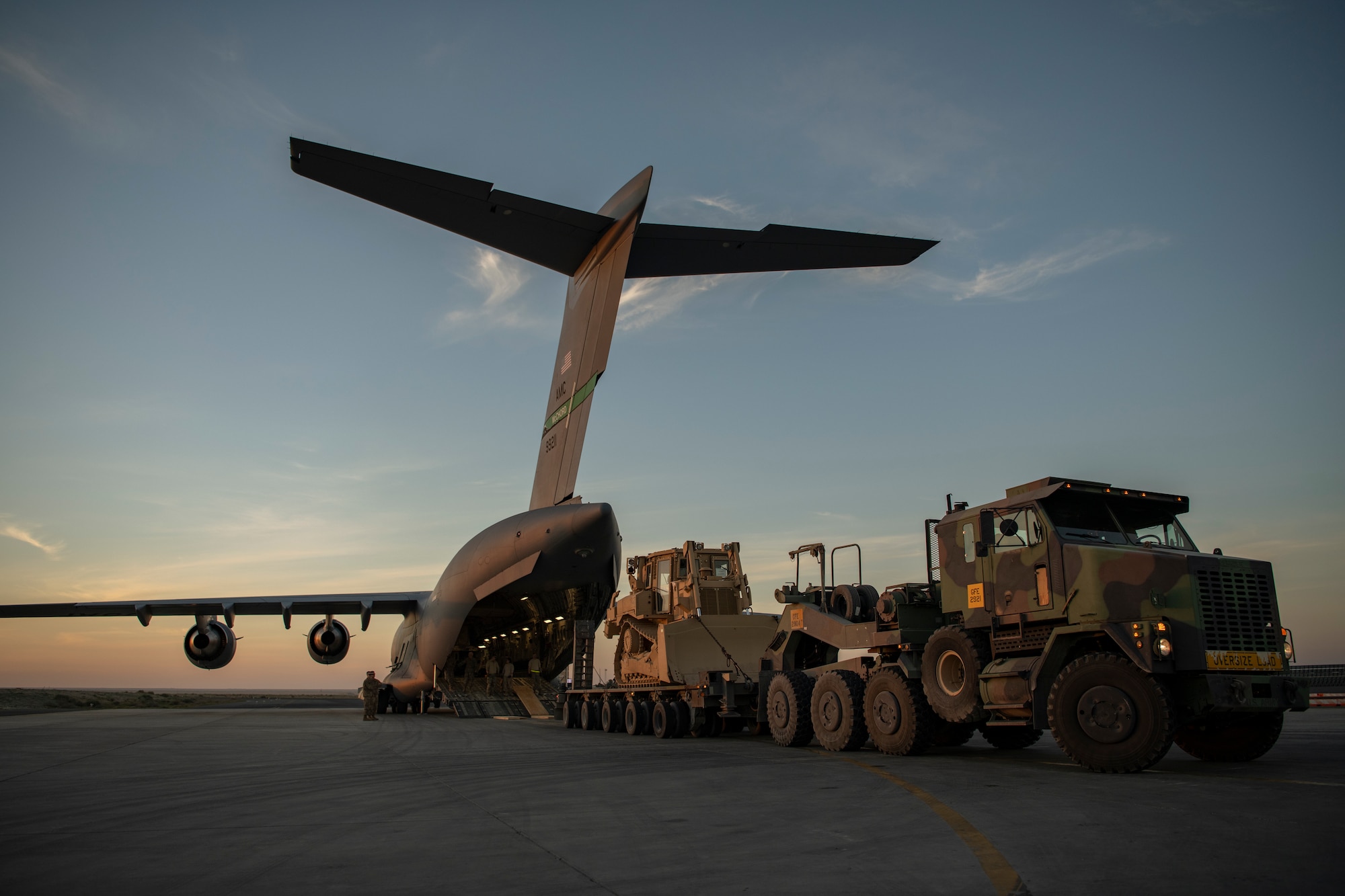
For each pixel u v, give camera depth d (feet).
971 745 48.01
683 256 57.21
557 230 58.54
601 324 59.72
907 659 40.81
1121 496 35.50
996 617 36.47
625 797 27.25
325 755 43.47
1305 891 14.58
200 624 100.53
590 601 83.82
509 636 101.55
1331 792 25.58
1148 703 29.94
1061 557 33.99
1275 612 32.19
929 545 41.78
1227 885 15.02
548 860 18.07
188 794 28.96
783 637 50.65
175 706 125.80
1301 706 31.35
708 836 20.42
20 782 32.42
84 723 70.59
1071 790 26.66
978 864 16.89
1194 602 30.37
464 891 15.52
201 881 16.57
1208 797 24.91
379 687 88.12
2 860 18.58
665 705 57.21
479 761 40.14
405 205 51.16
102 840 20.68
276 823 22.90
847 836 20.11
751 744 50.90
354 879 16.55
